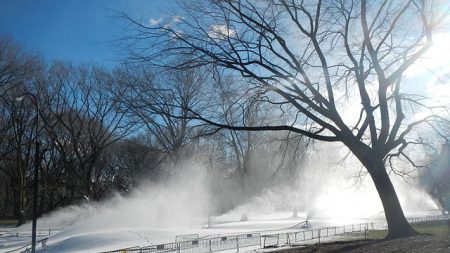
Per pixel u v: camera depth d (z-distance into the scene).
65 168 75.19
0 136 70.12
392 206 23.38
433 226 33.50
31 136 68.19
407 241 18.42
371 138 24.12
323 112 23.89
